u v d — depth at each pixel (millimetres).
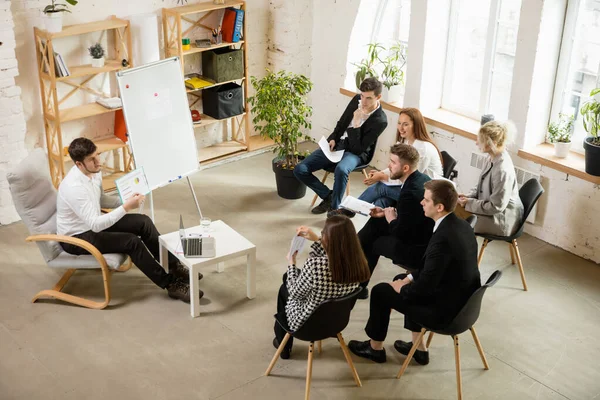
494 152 4984
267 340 4668
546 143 6012
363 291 5062
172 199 6551
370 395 4191
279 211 6406
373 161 7320
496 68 6234
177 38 6570
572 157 5746
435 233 3982
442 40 6461
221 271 5418
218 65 6898
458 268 3914
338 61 7305
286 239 5922
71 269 5156
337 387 4250
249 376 4328
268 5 7398
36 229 5000
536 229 5984
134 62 6457
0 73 5617
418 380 4328
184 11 6523
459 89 6598
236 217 6266
